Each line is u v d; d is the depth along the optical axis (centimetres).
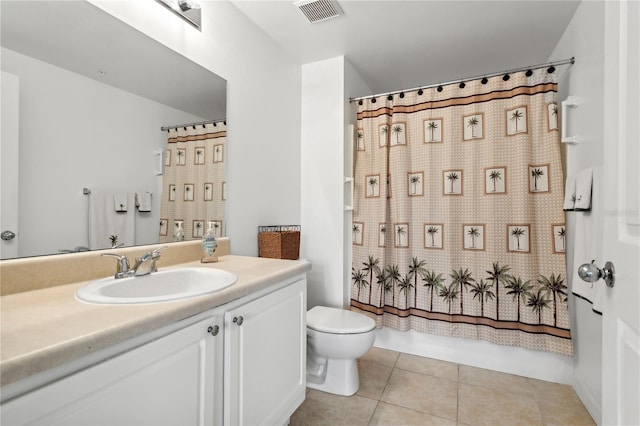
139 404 77
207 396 98
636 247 68
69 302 90
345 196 262
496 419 168
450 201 227
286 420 140
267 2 190
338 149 254
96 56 125
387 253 248
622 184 76
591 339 174
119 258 119
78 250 119
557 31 215
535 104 206
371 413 173
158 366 82
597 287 155
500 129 215
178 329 89
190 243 163
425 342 243
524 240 205
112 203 130
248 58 205
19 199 103
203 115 172
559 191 197
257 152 214
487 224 218
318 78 263
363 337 181
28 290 103
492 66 270
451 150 228
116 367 72
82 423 66
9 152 101
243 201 201
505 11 195
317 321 195
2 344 61
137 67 140
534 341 203
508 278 211
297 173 263
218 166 182
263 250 208
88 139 122
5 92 100
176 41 157
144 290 119
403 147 241
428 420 167
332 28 216
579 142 187
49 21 111
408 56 254
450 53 248
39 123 108
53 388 61
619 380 76
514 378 211
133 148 138
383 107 248
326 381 195
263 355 125
